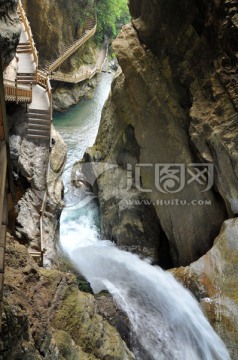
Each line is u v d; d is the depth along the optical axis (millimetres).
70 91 22000
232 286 8273
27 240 9602
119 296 9352
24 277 6012
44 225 10500
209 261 8930
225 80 8586
